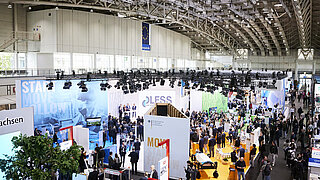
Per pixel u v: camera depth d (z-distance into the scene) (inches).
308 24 1057.5
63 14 893.8
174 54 1462.8
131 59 1176.2
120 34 1103.6
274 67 1720.0
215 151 547.8
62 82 608.4
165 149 424.2
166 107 500.1
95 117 661.3
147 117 432.1
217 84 708.7
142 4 903.7
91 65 1010.1
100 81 683.4
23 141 230.7
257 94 881.5
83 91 604.7
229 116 757.9
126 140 531.5
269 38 1421.0
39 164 233.9
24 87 535.8
